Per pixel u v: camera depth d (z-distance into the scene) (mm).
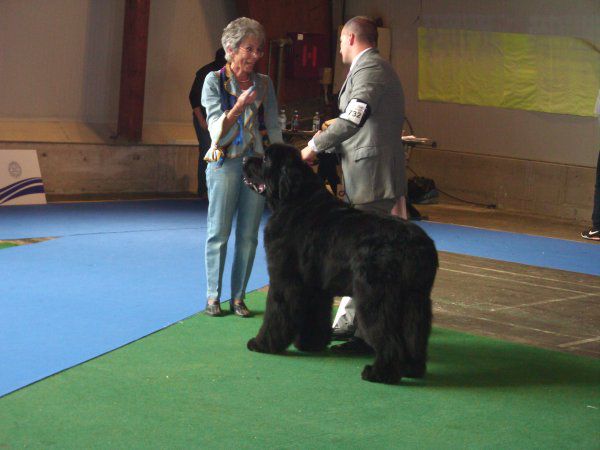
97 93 12320
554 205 12102
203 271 7195
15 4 11398
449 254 8711
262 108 5676
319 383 4496
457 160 13125
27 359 4625
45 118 11875
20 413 3865
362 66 5066
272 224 4828
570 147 11961
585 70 11672
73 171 11656
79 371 4477
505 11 12453
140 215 10203
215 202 5625
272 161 4777
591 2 11555
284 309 4863
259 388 4367
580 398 4484
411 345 4453
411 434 3865
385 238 4391
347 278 4543
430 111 13516
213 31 13461
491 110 12758
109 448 3531
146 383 4352
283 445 3650
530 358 5203
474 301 6723
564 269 8281
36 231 8719
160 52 12898
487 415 4160
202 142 11859
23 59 11578
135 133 12250
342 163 5227
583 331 5996
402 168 5238
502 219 11648
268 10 13500
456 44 13055
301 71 13758
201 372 4574
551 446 3812
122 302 6008
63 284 6449
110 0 12219
